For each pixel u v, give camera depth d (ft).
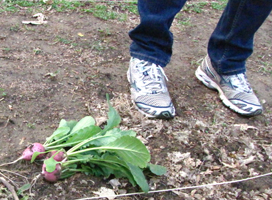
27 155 5.26
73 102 6.33
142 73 6.44
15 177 5.26
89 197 5.20
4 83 6.43
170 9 6.23
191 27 8.82
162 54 6.50
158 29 6.31
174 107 6.60
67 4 8.64
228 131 6.32
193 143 6.05
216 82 7.00
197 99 6.87
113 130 5.46
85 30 8.00
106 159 5.20
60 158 5.17
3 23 7.73
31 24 7.88
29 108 6.10
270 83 7.54
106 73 7.01
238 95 6.68
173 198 5.35
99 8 8.77
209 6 9.83
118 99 6.54
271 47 8.64
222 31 6.67
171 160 5.75
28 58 7.00
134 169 5.14
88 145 5.31
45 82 6.58
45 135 5.78
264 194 5.55
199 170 5.71
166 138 6.06
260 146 6.18
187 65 7.63
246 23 6.44
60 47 7.40
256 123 6.59
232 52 6.69
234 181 5.62
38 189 5.19
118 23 8.41
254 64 8.00
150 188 5.40
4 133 5.71
